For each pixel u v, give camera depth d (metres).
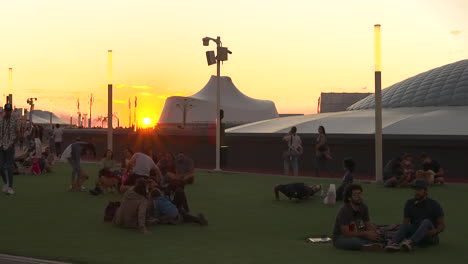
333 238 9.89
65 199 16.55
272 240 10.62
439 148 27.14
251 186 20.72
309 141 30.19
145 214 11.75
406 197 17.59
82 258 8.86
